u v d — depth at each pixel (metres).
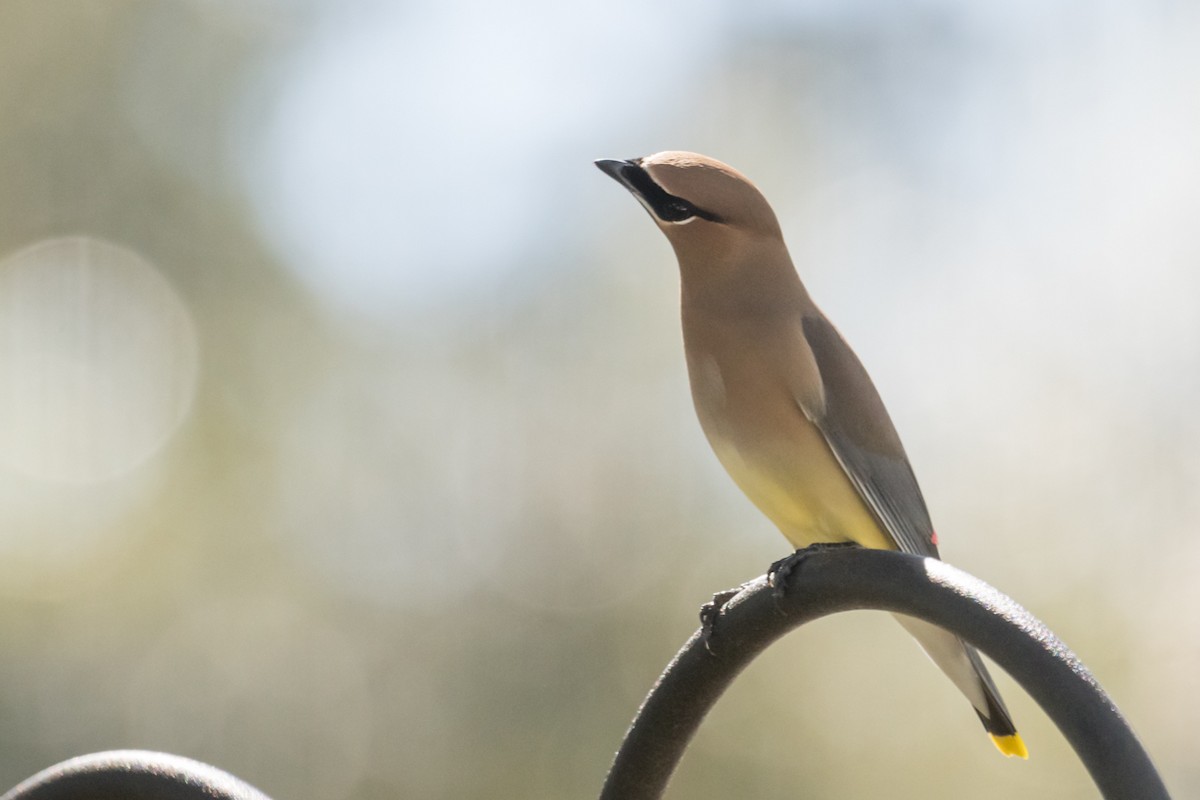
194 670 13.80
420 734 13.61
